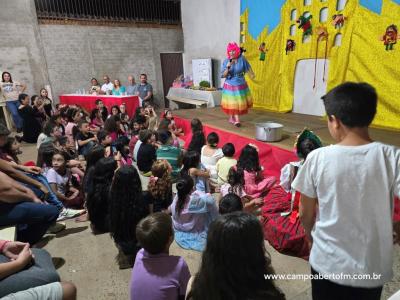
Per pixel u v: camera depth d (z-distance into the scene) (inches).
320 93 188.9
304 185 37.1
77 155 151.1
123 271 75.4
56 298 48.1
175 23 328.5
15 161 115.9
